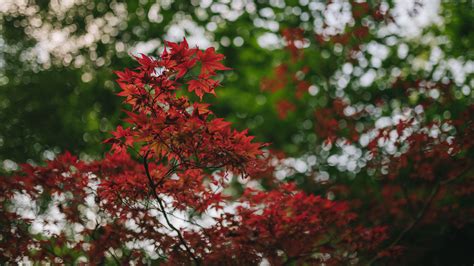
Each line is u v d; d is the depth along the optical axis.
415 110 6.86
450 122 6.32
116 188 4.73
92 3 11.91
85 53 11.97
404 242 8.33
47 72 11.78
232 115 14.27
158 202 4.79
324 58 12.82
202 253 5.14
